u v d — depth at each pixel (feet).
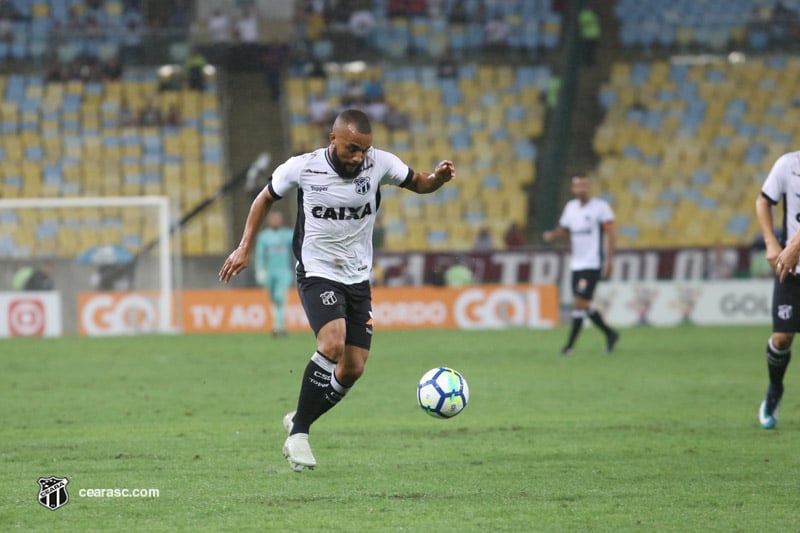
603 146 308.60
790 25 330.54
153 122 305.32
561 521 62.23
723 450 86.07
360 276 74.02
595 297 233.76
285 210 283.38
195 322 230.07
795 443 89.30
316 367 70.38
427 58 327.88
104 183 292.81
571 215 169.37
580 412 108.78
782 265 85.81
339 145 69.41
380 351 178.09
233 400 119.34
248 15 317.83
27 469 78.84
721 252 238.89
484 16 334.24
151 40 314.14
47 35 313.53
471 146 308.40
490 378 138.92
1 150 296.30
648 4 339.57
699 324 232.73
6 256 229.66
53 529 60.64
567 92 309.42
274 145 304.09
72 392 127.03
